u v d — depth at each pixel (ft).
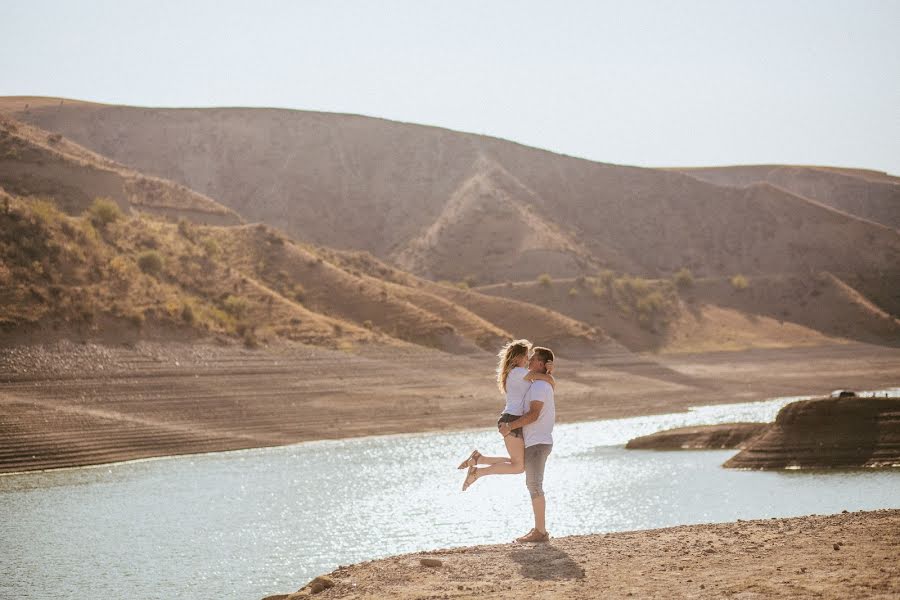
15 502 142.31
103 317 261.03
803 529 40.14
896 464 152.35
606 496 138.00
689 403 340.18
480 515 126.31
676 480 152.05
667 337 517.96
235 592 82.74
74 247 287.48
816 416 164.55
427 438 238.68
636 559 35.73
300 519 125.70
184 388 244.42
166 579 88.79
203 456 203.82
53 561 98.48
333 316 368.89
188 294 311.68
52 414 205.46
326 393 271.90
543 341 414.00
